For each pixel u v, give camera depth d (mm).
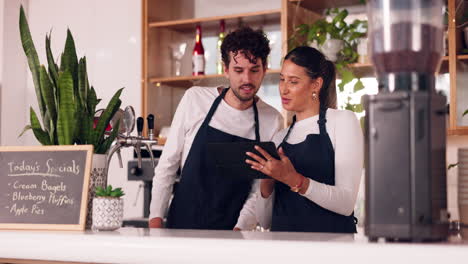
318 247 1025
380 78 1107
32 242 1244
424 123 1050
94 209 1428
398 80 1077
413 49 1070
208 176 2289
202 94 2365
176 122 2352
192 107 2338
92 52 4773
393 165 1063
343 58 3723
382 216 1066
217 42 4426
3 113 4812
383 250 985
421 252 965
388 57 1088
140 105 4598
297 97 2043
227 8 4477
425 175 1045
